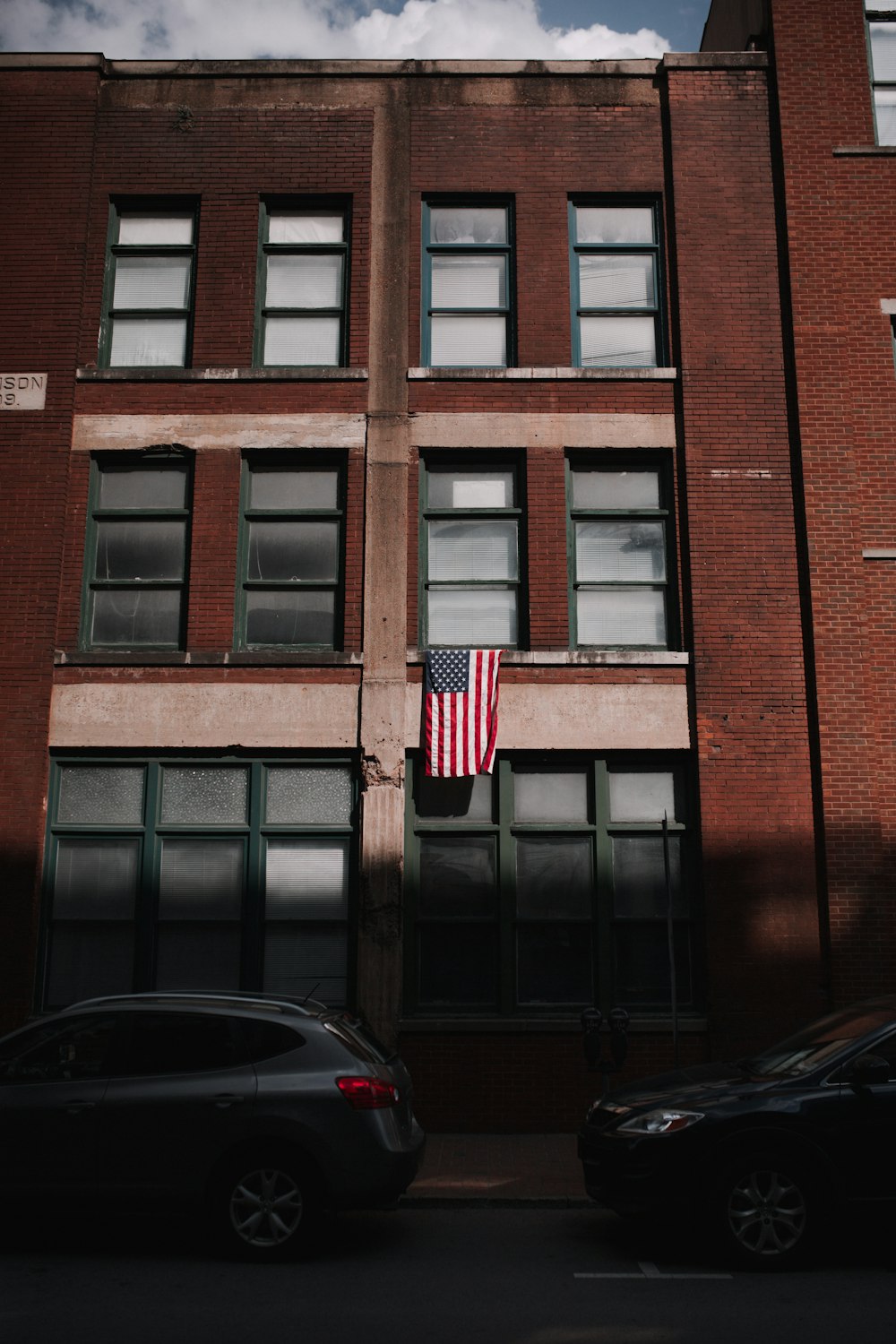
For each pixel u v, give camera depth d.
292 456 13.95
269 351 14.38
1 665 13.10
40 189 14.44
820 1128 7.40
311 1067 7.59
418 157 14.67
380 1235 8.26
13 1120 7.48
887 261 14.26
